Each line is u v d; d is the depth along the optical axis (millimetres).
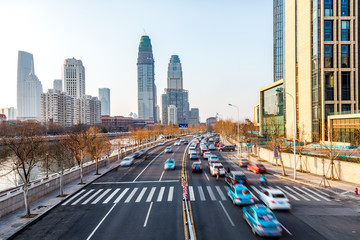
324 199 18766
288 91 61250
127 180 26656
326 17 49062
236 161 41000
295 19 57750
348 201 18234
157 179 26781
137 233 12930
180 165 36594
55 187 22578
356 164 23500
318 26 49531
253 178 27031
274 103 73562
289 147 40906
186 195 18984
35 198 19344
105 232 13172
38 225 14438
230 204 17625
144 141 99875
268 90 78625
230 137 99562
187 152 55094
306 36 52875
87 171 30109
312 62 51281
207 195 20078
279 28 108250
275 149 34188
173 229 13344
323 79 48500
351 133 41625
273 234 11688
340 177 25188
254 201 17922
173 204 17844
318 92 49125
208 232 12789
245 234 12492
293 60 58625
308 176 27328
